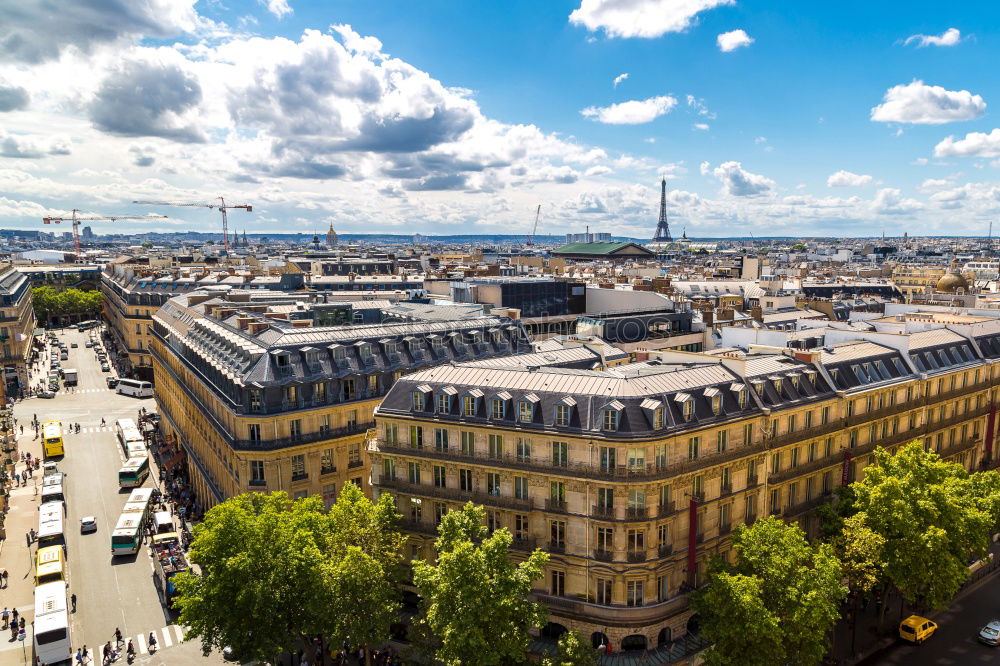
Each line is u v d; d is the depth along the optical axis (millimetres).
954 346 146875
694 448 96062
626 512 91562
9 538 140625
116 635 104188
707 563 94312
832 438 117625
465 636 79000
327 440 123062
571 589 96062
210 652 96188
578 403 95125
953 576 98812
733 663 85500
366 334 135250
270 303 191625
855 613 101188
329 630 88750
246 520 89188
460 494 102062
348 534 96438
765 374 109438
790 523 110312
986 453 151750
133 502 145875
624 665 90938
